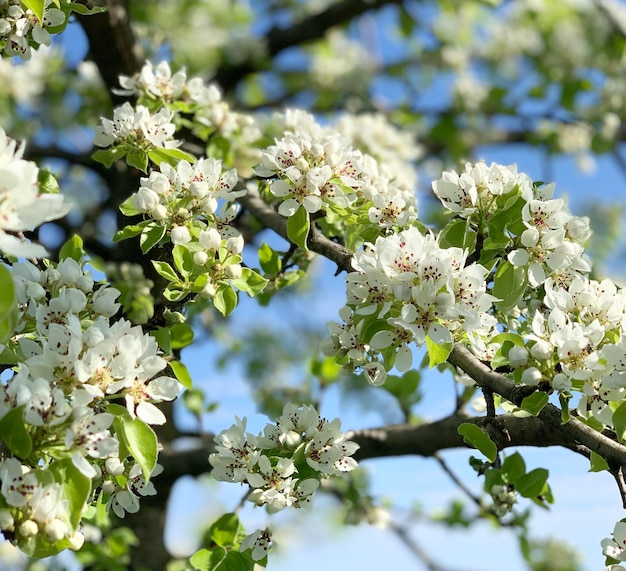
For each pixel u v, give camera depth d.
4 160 0.96
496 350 1.07
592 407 1.03
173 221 1.08
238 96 2.37
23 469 0.97
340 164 1.10
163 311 1.12
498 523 1.29
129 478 1.05
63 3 1.12
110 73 1.36
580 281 1.06
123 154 1.14
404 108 2.33
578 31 2.34
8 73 1.80
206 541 1.18
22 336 1.05
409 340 1.04
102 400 1.01
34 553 0.96
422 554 1.47
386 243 1.03
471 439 1.05
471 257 1.08
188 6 2.19
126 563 1.43
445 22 2.23
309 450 1.07
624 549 1.01
